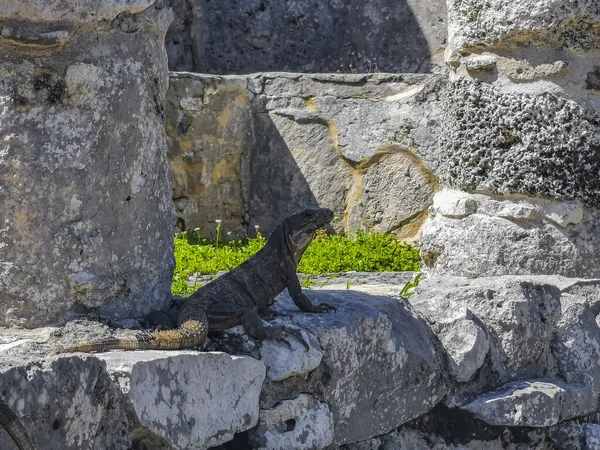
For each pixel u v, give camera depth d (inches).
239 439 520.1
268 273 570.6
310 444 538.9
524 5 816.9
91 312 516.4
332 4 1743.4
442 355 634.8
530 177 832.9
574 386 687.1
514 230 842.8
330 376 553.0
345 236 1419.8
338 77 1425.9
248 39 1758.1
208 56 1760.6
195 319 516.1
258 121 1455.5
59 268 505.0
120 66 524.7
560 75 824.3
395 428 608.1
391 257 1246.3
